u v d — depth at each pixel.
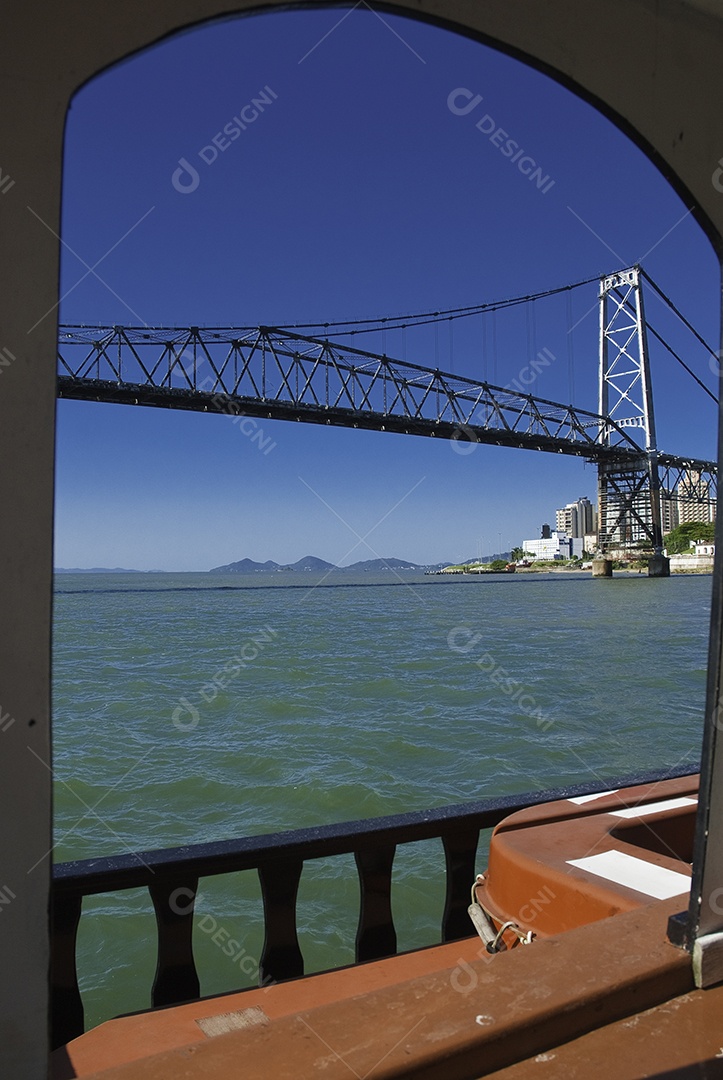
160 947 1.83
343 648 28.25
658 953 1.19
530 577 136.50
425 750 12.30
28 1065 0.81
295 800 9.79
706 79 1.19
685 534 106.00
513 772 10.99
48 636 0.80
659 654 25.33
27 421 0.78
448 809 2.18
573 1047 1.04
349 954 5.44
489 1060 0.98
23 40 0.77
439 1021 1.00
